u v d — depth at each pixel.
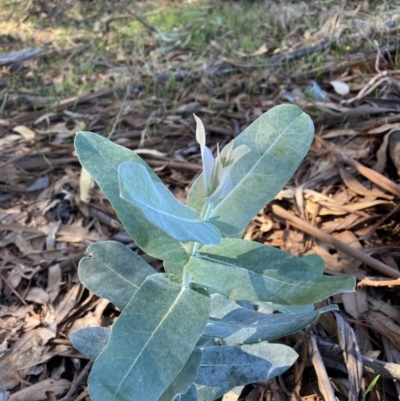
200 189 0.25
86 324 0.46
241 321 0.30
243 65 0.85
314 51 0.85
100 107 0.79
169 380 0.23
